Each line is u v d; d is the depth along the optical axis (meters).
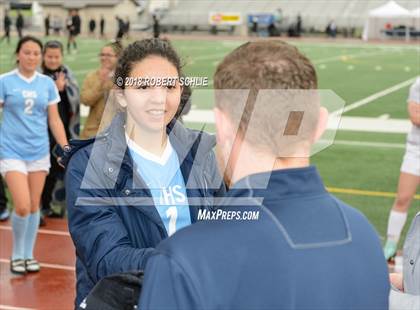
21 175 6.26
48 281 6.45
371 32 52.00
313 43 45.28
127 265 2.34
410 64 30.16
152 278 1.66
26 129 6.22
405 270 2.49
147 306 1.65
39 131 6.29
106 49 6.37
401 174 6.42
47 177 8.10
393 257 6.69
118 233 2.45
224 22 57.44
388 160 11.54
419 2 60.66
